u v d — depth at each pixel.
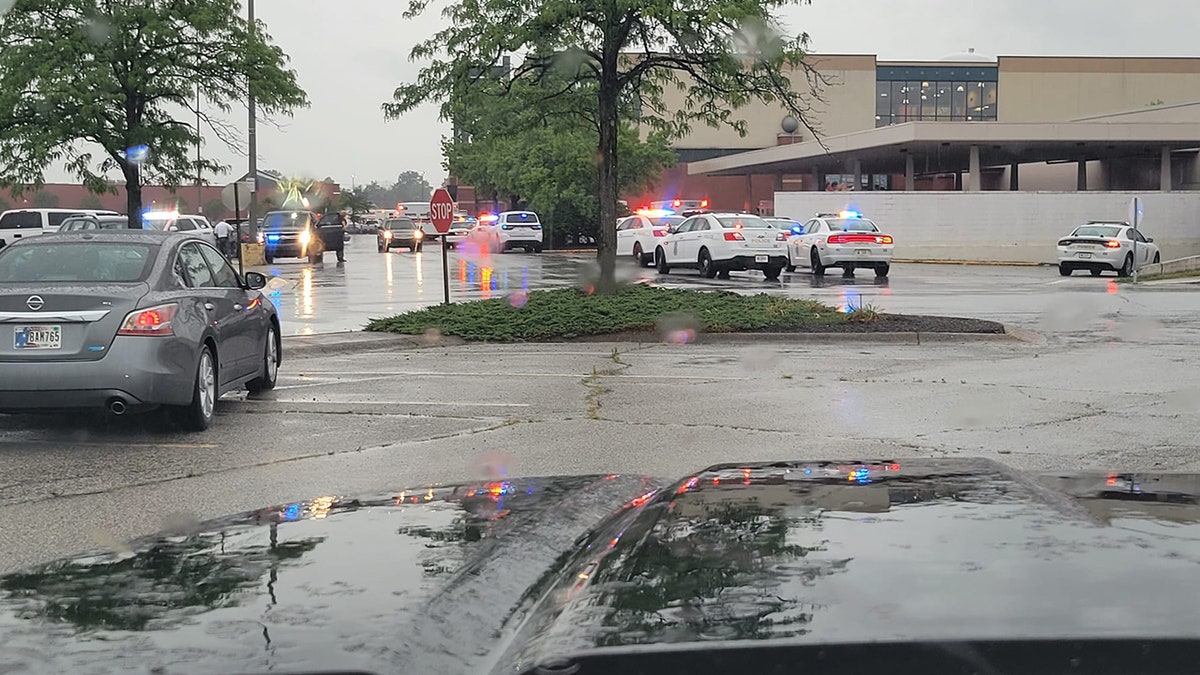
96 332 8.94
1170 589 1.53
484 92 18.97
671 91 55.34
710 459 8.41
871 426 9.73
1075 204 44.41
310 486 7.61
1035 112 70.88
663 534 2.01
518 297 19.34
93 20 22.48
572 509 2.86
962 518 1.98
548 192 53.09
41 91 21.97
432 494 3.14
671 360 14.53
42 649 1.76
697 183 71.69
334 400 11.40
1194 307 21.73
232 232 41.72
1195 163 54.59
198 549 2.46
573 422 10.05
